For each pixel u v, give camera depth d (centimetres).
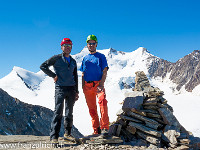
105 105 565
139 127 573
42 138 701
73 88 595
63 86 574
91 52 640
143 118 583
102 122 556
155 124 575
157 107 599
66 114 598
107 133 547
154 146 528
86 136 619
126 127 611
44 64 555
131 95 645
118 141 545
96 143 532
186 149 519
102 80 596
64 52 582
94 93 633
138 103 607
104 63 616
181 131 586
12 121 7450
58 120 558
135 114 598
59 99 566
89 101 641
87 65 627
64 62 570
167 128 569
